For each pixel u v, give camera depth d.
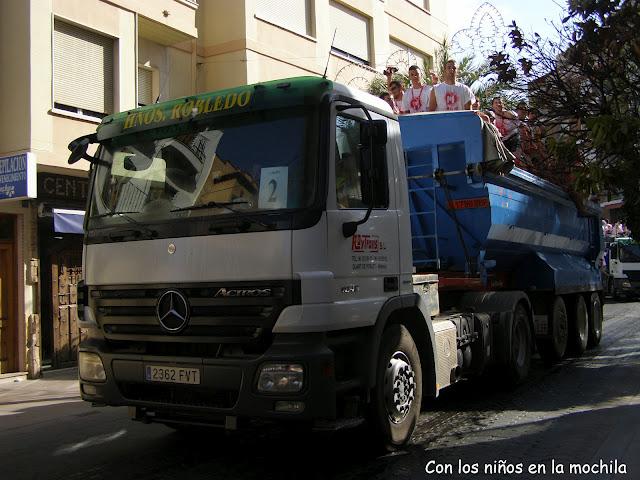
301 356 4.34
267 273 4.48
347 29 18.62
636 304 24.41
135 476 5.13
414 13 22.17
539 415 6.82
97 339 5.30
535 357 10.95
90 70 12.15
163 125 5.24
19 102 10.87
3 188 10.81
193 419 4.78
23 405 8.67
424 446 5.70
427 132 7.60
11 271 11.29
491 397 7.83
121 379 4.99
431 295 6.34
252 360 4.41
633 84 8.20
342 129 4.95
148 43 14.22
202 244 4.73
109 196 5.41
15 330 11.24
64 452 5.96
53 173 11.52
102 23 12.22
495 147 7.36
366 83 18.38
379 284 5.20
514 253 9.20
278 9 16.22
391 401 5.28
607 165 7.60
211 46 15.51
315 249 4.49
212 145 4.98
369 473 4.99
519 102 9.50
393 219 5.48
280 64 16.03
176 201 4.98
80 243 12.41
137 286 5.02
